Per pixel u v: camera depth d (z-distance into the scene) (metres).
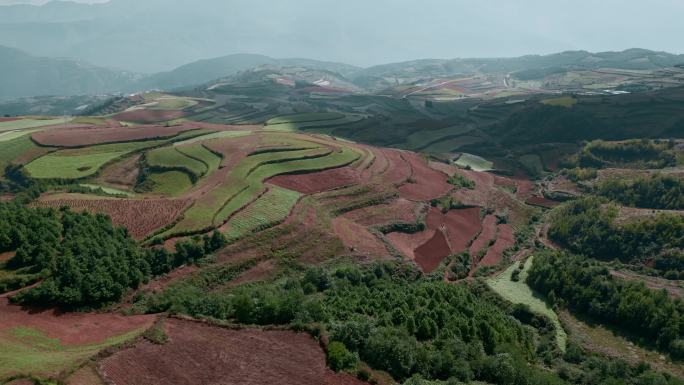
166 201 96.19
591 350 71.19
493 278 96.50
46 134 152.38
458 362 52.41
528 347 68.12
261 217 95.06
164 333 52.56
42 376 40.91
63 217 76.25
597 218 112.56
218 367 47.03
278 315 57.38
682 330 71.00
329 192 116.44
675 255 94.56
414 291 72.44
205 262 79.12
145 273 72.12
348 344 51.47
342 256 90.19
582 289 83.31
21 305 59.47
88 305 62.78
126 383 43.16
